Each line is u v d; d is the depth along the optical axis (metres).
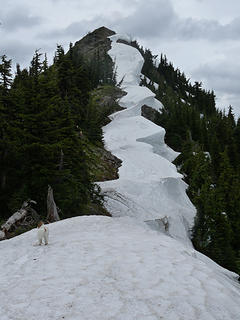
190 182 50.09
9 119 20.56
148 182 37.19
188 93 128.38
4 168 19.97
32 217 18.75
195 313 5.81
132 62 110.94
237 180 47.16
